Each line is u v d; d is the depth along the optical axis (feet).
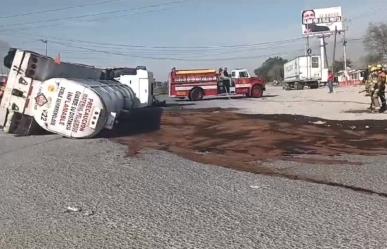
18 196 27.12
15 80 53.98
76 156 40.47
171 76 148.97
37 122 53.78
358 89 186.09
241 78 151.94
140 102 100.83
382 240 18.81
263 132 55.93
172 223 21.62
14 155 41.96
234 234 19.93
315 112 82.89
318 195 25.95
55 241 19.60
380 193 26.27
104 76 84.74
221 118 75.72
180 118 77.97
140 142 49.88
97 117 52.24
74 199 26.22
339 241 18.81
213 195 26.37
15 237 20.13
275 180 29.99
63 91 52.75
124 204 24.98
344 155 39.47
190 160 38.27
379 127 58.03
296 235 19.61
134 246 18.85
